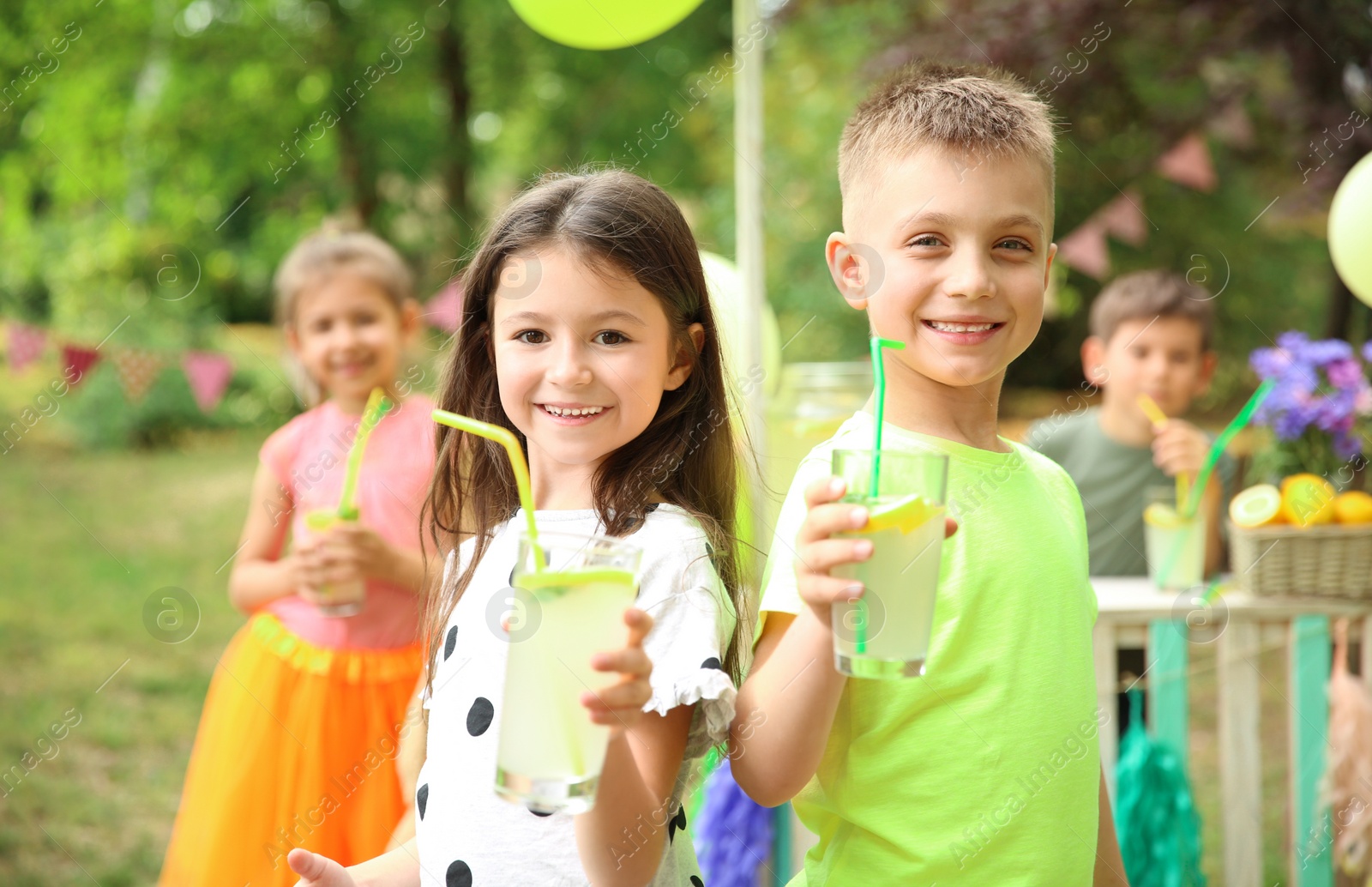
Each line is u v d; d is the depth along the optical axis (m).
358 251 2.46
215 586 5.64
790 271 7.51
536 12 2.53
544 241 1.25
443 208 9.42
